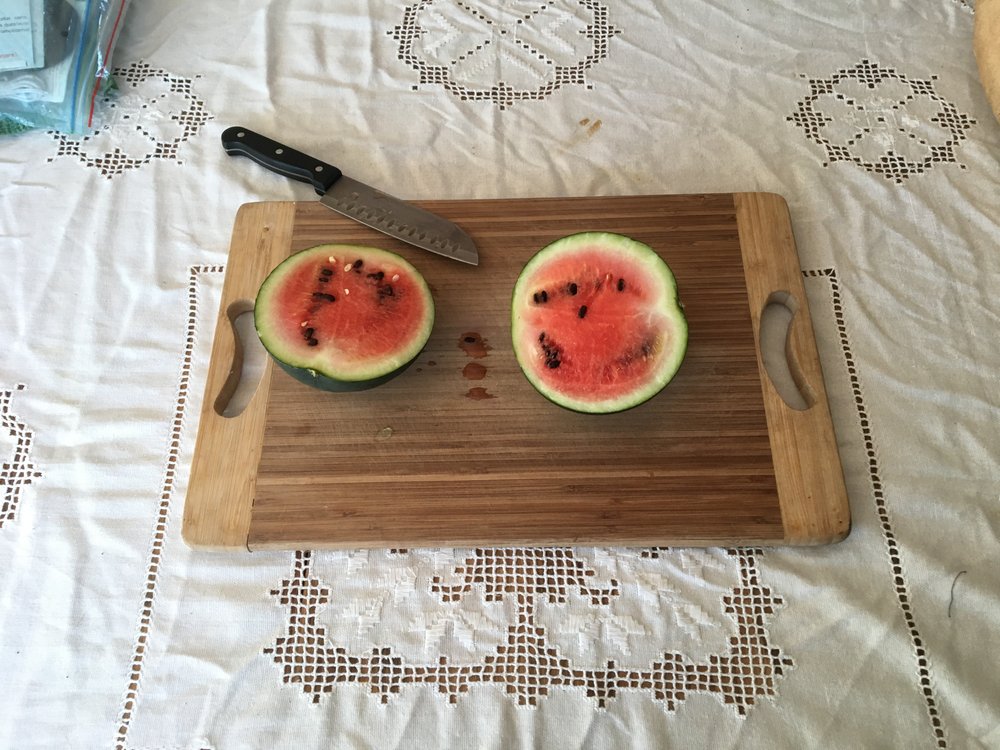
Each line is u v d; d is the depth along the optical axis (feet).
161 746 2.73
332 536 2.95
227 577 3.00
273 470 3.05
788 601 2.92
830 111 4.04
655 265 3.15
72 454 3.25
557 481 3.01
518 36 4.32
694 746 2.70
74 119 3.92
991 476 3.11
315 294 3.15
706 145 3.98
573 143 4.00
